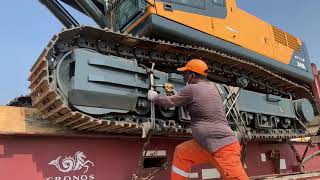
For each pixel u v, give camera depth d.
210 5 6.59
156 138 5.30
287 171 7.81
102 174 4.57
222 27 6.71
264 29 8.04
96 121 4.15
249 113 6.36
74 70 4.08
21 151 4.04
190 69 4.12
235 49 6.89
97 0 8.20
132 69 4.55
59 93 4.02
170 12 5.84
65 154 4.34
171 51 5.62
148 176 4.79
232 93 5.86
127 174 4.82
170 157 5.40
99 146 4.67
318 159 9.05
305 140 8.79
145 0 5.56
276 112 7.06
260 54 7.62
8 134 3.94
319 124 9.35
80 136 4.51
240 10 7.44
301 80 9.26
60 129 4.39
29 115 4.28
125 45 5.04
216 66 6.47
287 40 8.81
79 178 4.36
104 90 4.21
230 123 5.74
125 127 4.45
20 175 3.96
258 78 7.47
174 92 4.77
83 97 4.06
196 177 5.57
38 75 4.05
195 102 3.85
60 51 4.23
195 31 6.13
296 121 7.89
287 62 8.54
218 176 5.86
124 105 4.46
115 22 6.76
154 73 4.85
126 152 4.90
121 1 6.61
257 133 6.61
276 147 7.78
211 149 3.69
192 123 3.90
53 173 4.18
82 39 4.53
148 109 4.79
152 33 5.69
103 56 4.36
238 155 3.72
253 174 6.96
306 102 7.96
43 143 4.22
